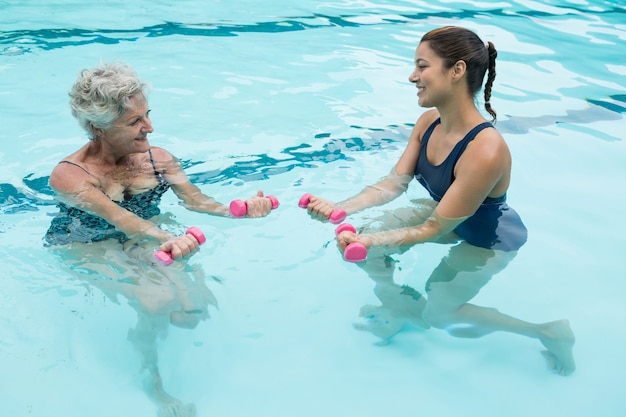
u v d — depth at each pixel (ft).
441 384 7.36
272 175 11.72
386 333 8.09
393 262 9.33
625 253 9.89
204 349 7.70
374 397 7.14
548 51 18.86
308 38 19.30
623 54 18.80
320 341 7.93
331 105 14.80
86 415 6.75
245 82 15.87
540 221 10.67
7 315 7.97
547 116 14.69
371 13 22.11
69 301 8.21
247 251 9.50
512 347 7.91
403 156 10.89
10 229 9.67
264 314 8.30
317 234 9.96
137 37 18.75
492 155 8.95
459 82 9.11
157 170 10.44
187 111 14.15
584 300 8.80
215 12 21.57
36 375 7.21
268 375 7.38
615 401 7.16
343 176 11.75
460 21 21.44
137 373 7.29
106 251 8.93
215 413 6.84
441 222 9.35
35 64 16.35
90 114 9.02
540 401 7.15
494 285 9.00
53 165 11.60
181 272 8.79
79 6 21.44
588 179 12.10
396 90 15.80
